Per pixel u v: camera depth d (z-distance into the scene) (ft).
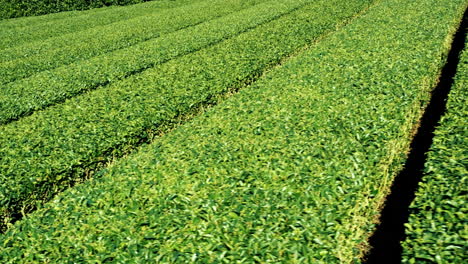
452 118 27.76
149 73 49.78
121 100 41.86
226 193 23.06
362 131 28.19
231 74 46.62
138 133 35.99
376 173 24.02
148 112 38.60
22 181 29.78
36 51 74.08
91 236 21.04
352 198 21.62
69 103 43.19
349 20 74.69
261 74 48.98
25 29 103.09
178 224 21.02
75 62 63.16
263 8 91.30
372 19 61.62
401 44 46.21
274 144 27.89
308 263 17.80
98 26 100.63
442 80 45.21
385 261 23.45
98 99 42.70
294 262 17.89
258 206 21.48
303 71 42.37
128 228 21.21
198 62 52.19
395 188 29.30
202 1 127.95
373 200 23.79
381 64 40.50
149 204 23.15
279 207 21.39
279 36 62.28
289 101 34.76
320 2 90.74
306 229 19.60
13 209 28.91
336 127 29.14
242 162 26.23
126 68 54.54
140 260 18.83
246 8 103.60
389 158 26.61
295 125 30.35
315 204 21.35
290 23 70.69
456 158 22.91
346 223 20.29
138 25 90.79
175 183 24.99
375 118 29.60
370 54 44.29
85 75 52.95
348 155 25.26
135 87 45.21
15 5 133.18
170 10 111.96
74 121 37.99
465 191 20.10
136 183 25.59
